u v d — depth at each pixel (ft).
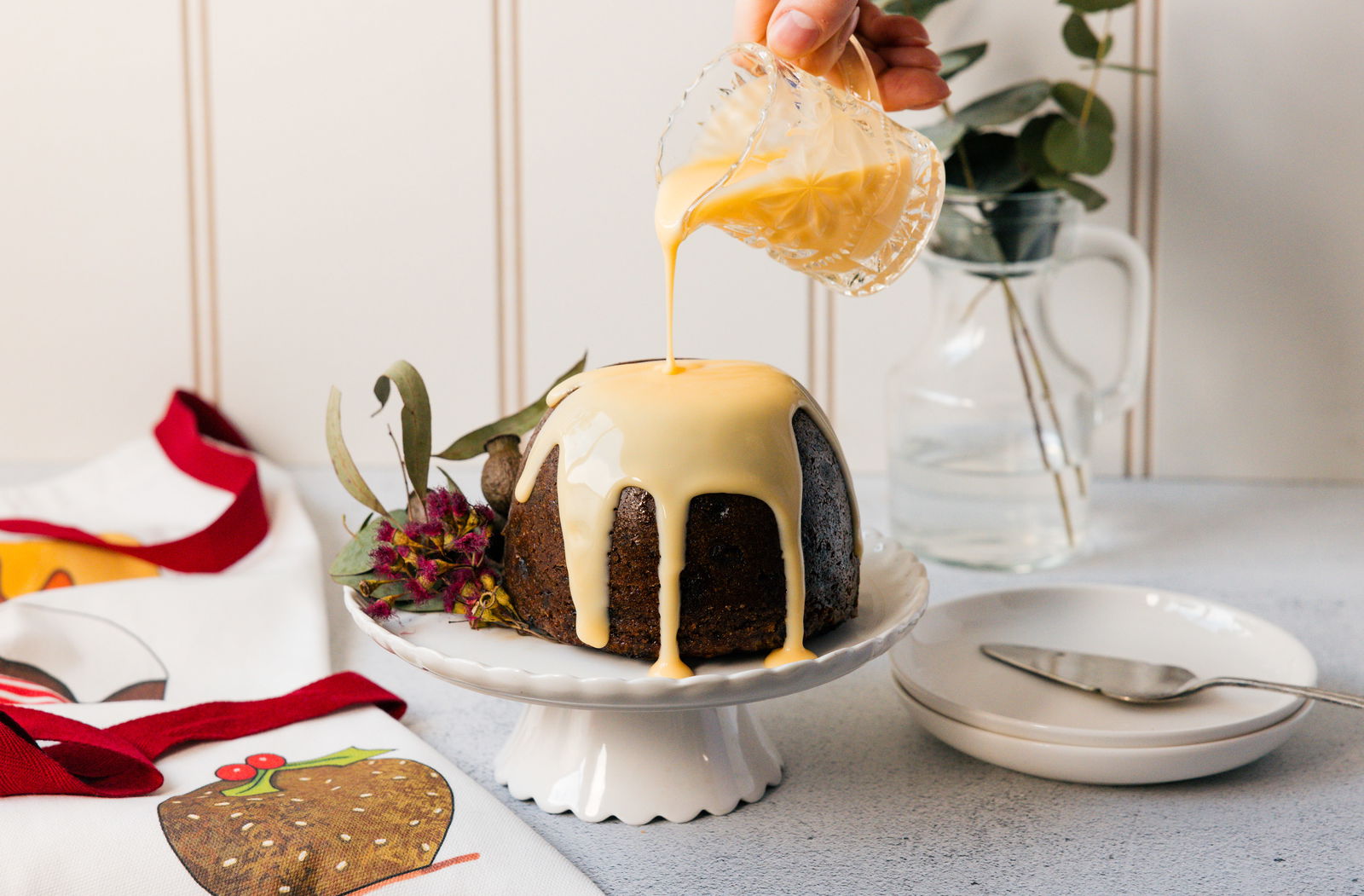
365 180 4.70
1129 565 4.06
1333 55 4.33
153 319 4.85
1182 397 4.63
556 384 3.19
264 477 4.56
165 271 4.81
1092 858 2.91
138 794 2.98
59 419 4.93
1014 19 4.40
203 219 4.77
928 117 4.45
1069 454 4.00
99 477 4.59
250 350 4.84
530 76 4.60
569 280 4.71
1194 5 4.34
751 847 2.96
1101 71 4.41
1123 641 3.46
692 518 2.93
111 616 3.58
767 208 2.97
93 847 2.84
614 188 4.64
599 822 3.03
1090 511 4.34
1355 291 4.47
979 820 3.01
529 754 3.11
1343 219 4.43
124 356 4.87
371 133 4.67
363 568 3.18
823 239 3.05
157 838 2.86
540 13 4.56
